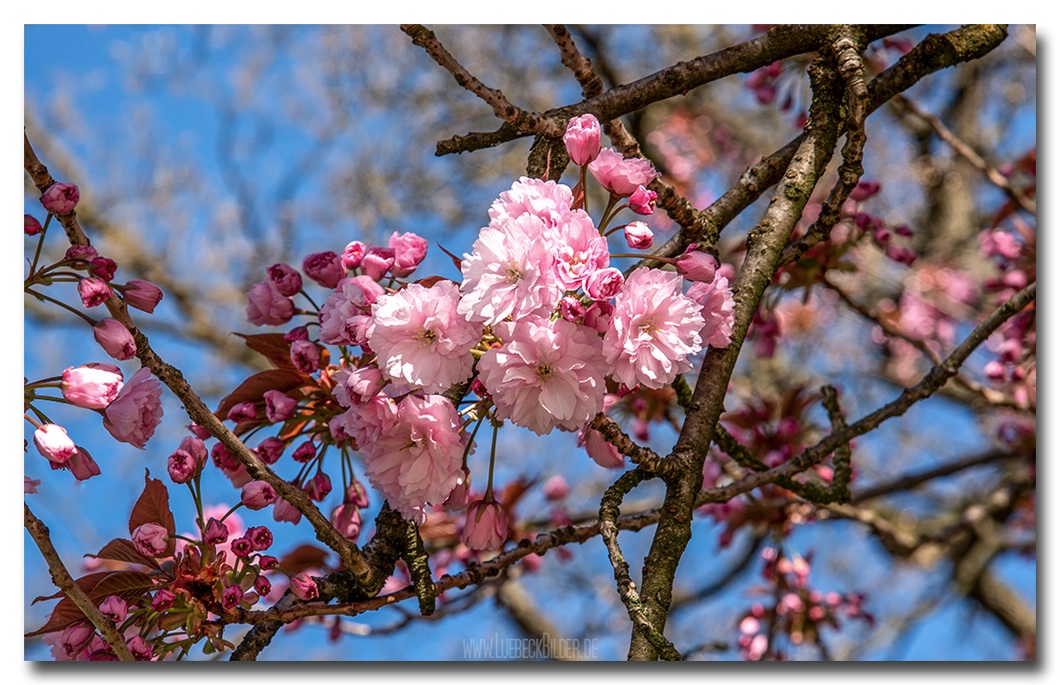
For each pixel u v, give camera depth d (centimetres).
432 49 207
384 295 184
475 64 693
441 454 189
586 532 228
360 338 185
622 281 168
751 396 458
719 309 195
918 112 375
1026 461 463
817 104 229
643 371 172
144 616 197
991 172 375
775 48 238
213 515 246
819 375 614
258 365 641
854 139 213
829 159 224
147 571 204
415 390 191
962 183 637
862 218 325
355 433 192
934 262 612
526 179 182
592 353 173
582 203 196
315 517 194
